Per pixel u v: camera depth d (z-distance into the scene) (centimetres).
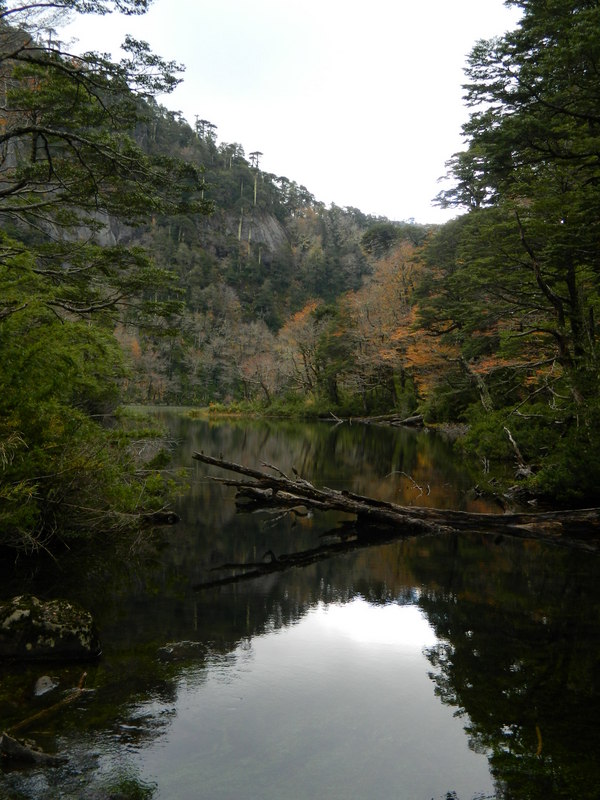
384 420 4997
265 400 7375
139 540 942
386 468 1881
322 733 384
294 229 16838
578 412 1392
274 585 726
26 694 415
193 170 1309
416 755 360
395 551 920
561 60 1219
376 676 475
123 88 1135
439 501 1330
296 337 6531
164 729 380
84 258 1459
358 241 14900
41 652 474
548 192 1600
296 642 542
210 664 485
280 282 14238
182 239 13812
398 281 5034
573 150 1359
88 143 1177
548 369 2173
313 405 5875
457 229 3459
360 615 622
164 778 326
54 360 855
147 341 9369
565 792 324
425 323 3478
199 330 10631
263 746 365
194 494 1405
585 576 782
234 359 9088
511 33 1322
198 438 2945
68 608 511
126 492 923
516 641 554
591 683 464
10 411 766
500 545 969
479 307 2083
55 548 867
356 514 1205
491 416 1948
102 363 1064
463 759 357
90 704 407
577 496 1187
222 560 847
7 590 657
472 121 1475
